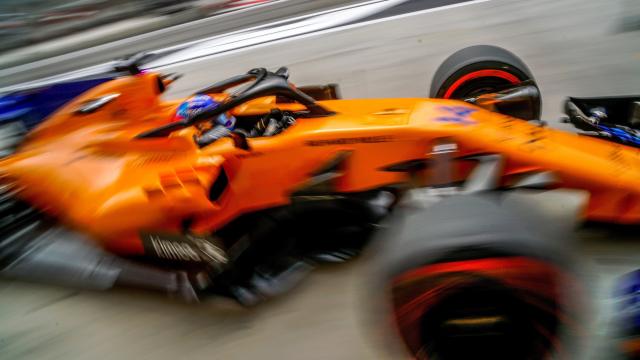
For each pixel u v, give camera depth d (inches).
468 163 123.4
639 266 108.7
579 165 114.7
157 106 169.0
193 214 127.4
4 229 160.2
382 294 79.3
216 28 547.8
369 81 280.7
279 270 124.9
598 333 92.4
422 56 303.1
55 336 120.4
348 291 117.3
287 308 116.0
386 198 131.1
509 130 125.2
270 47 402.0
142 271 131.7
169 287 124.8
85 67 517.7
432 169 119.4
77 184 144.4
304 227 134.0
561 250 74.5
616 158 117.2
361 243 128.9
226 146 132.8
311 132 130.6
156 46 526.9
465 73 154.3
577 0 350.9
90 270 137.9
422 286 75.6
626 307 88.5
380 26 391.2
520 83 151.5
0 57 727.1
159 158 141.5
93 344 115.7
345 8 495.2
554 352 77.4
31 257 148.5
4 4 730.2
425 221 80.4
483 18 356.8
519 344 77.7
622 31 272.7
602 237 118.9
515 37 303.3
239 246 130.6
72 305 130.0
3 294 138.9
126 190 133.8
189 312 120.3
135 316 122.2
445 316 77.5
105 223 130.4
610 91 209.5
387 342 87.1
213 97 152.6
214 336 111.7
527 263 72.5
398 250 77.9
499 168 106.9
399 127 125.8
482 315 76.5
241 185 133.5
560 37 286.5
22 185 157.5
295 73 323.0
